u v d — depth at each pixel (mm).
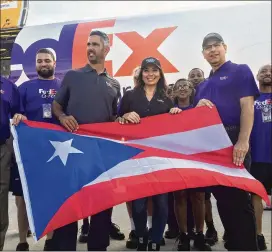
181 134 2850
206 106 2793
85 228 3811
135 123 2885
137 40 4254
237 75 2686
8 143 3111
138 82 3059
